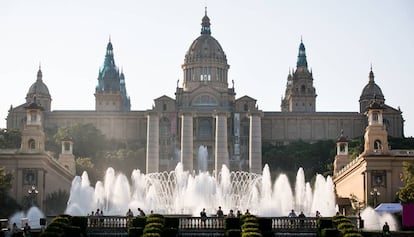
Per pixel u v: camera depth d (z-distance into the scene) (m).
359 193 141.75
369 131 136.75
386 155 134.25
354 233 76.62
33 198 137.38
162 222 81.94
